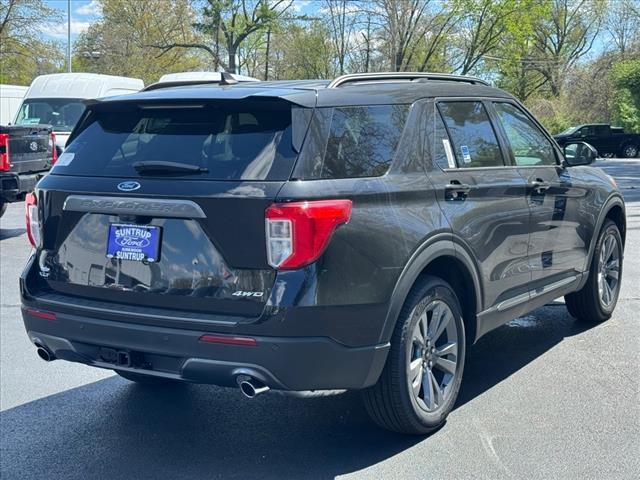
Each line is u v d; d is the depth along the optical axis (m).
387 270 3.85
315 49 49.84
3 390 5.32
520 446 4.23
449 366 4.46
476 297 4.62
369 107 4.12
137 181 3.91
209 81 4.77
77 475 4.06
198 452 4.32
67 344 4.14
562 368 5.49
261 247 3.59
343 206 3.67
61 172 4.26
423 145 4.35
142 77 46.22
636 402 4.82
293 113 3.79
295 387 3.64
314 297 3.56
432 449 4.23
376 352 3.85
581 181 5.91
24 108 18.45
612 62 56.12
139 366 3.94
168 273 3.80
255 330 3.56
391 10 40.53
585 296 6.35
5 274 9.35
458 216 4.39
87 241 4.08
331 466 4.08
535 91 60.03
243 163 3.74
